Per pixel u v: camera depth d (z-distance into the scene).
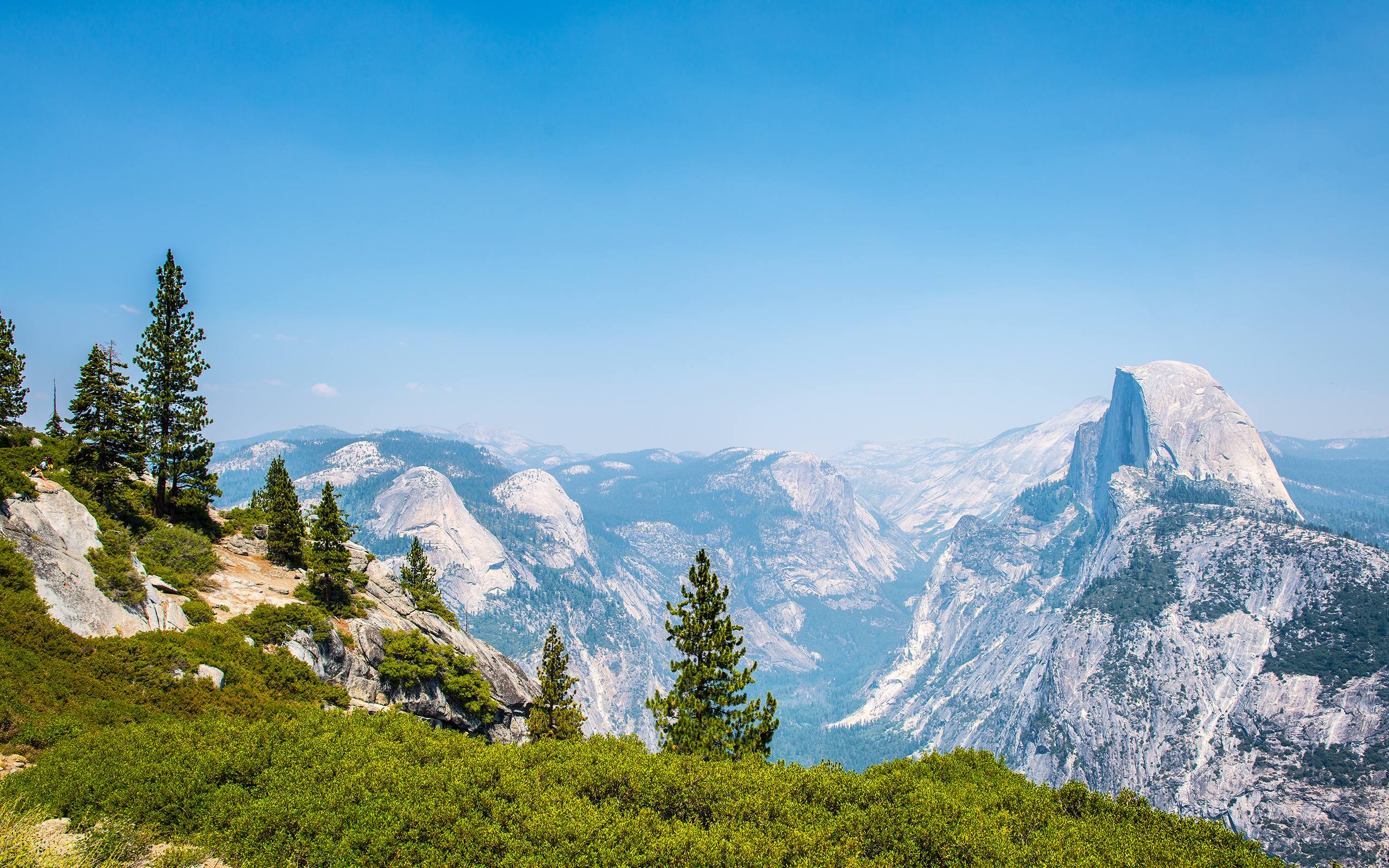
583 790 33.66
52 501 42.47
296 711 41.47
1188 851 33.56
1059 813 38.44
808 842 29.95
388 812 28.27
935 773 45.00
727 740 48.84
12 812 23.97
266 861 24.81
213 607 49.53
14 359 55.88
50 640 35.84
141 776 27.28
